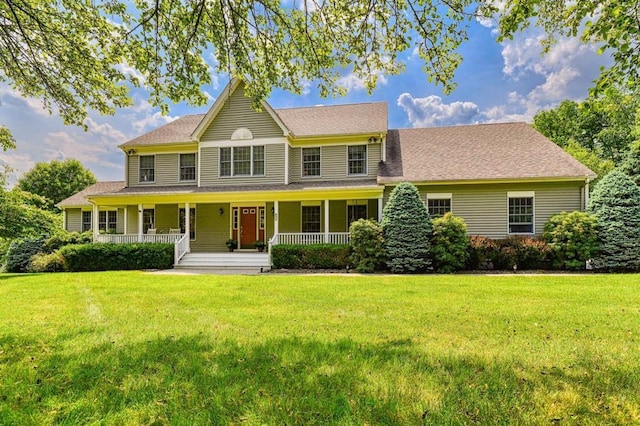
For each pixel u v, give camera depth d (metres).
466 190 15.71
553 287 8.91
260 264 16.23
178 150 19.23
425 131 19.86
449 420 2.54
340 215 17.98
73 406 2.79
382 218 15.35
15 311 6.36
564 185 14.91
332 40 5.59
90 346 4.24
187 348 4.15
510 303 6.82
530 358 3.75
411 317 5.67
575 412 2.65
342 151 17.89
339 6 5.06
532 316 5.68
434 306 6.57
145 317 5.82
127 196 17.28
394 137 19.83
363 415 2.60
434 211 15.90
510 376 3.28
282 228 18.61
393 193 14.27
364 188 15.51
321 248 14.97
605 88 3.84
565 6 4.64
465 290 8.55
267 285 9.75
